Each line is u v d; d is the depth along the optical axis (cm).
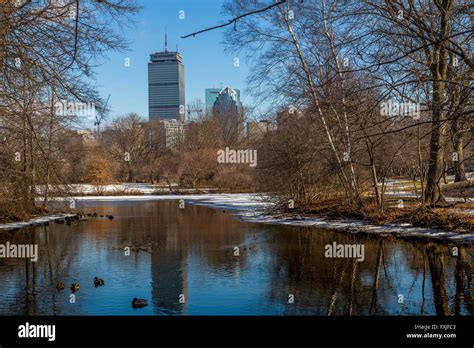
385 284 982
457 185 2428
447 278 1020
